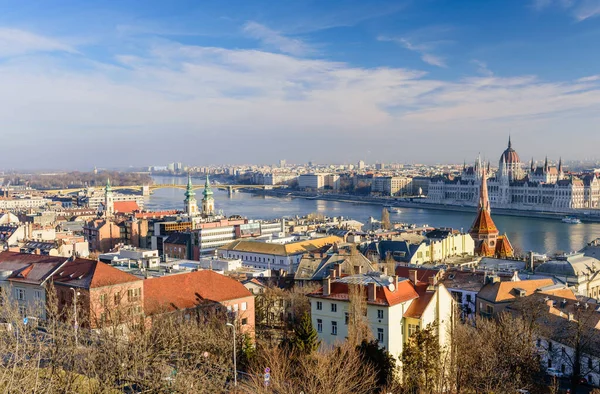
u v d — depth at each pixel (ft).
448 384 377.09
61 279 448.24
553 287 614.75
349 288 435.12
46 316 436.76
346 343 368.48
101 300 422.41
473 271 643.04
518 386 382.42
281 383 307.58
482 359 384.68
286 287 630.33
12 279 474.08
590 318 501.97
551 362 485.15
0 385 232.32
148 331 354.95
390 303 419.74
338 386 294.87
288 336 480.64
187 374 285.43
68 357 293.23
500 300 567.18
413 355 370.73
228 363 353.92
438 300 441.27
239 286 505.66
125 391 288.10
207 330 377.91
